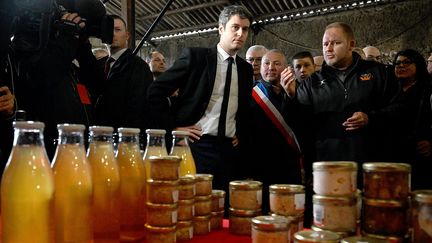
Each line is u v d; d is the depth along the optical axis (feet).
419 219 2.69
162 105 7.14
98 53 11.32
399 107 7.32
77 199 2.96
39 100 5.75
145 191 3.65
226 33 7.29
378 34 22.67
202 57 7.34
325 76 7.77
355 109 7.29
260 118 8.40
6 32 5.01
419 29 21.56
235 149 7.35
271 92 8.54
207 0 24.36
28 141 2.79
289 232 3.06
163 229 3.36
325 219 3.03
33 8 5.23
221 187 7.02
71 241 2.94
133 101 8.09
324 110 7.57
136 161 3.61
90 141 3.39
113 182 3.29
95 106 8.11
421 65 8.75
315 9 23.53
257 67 10.81
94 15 6.40
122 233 3.53
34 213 2.73
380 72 7.52
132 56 8.41
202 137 7.19
